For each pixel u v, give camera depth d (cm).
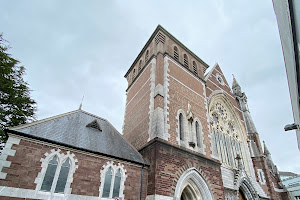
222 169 2195
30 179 1091
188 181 1667
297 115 773
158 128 1645
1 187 999
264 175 2717
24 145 1150
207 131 2122
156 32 2436
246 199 2231
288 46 519
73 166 1255
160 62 2134
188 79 2322
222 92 2966
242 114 3328
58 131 1373
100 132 1686
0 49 1745
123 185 1391
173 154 1617
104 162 1393
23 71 1898
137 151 1731
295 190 3781
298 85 564
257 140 3014
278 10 496
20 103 1806
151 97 1922
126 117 2505
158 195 1363
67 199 1151
